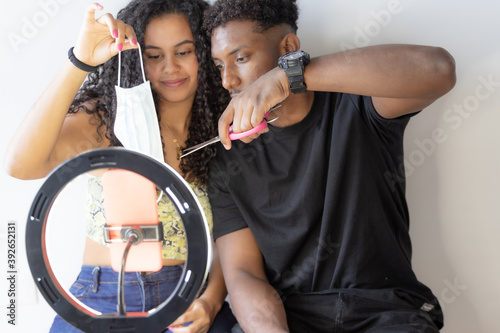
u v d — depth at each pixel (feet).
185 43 3.96
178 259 3.92
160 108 4.16
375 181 3.76
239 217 4.14
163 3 3.89
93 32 3.16
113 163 2.31
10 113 4.83
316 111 3.80
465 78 4.56
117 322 2.36
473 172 4.69
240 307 3.80
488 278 4.80
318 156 3.75
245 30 3.60
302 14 4.65
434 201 4.78
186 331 3.80
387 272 3.89
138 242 2.42
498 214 4.71
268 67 3.70
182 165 4.16
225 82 3.72
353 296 3.71
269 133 3.90
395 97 3.12
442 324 3.95
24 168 3.45
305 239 3.93
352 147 3.72
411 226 4.84
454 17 4.48
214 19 3.69
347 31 4.62
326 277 3.90
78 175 2.33
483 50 4.50
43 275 2.38
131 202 2.41
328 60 3.11
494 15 4.42
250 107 2.99
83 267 3.92
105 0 4.69
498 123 4.59
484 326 4.85
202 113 4.16
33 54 4.74
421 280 4.88
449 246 4.81
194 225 2.30
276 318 3.67
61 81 3.28
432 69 2.97
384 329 3.43
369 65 3.02
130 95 3.46
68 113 3.91
